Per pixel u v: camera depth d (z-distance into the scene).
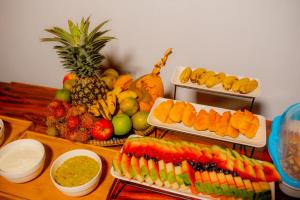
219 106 1.32
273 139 0.91
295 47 1.09
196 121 0.92
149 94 1.08
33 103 1.29
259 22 1.08
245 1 1.05
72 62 1.07
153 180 0.80
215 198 0.77
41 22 1.31
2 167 0.87
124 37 1.25
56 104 1.04
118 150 0.99
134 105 1.03
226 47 1.16
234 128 0.90
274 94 1.23
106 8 1.20
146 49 1.26
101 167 0.86
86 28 1.02
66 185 0.83
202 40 1.17
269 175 0.82
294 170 0.84
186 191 0.78
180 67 1.11
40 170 0.90
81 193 0.82
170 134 1.08
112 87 1.19
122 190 0.87
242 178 0.80
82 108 1.03
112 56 1.31
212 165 0.83
